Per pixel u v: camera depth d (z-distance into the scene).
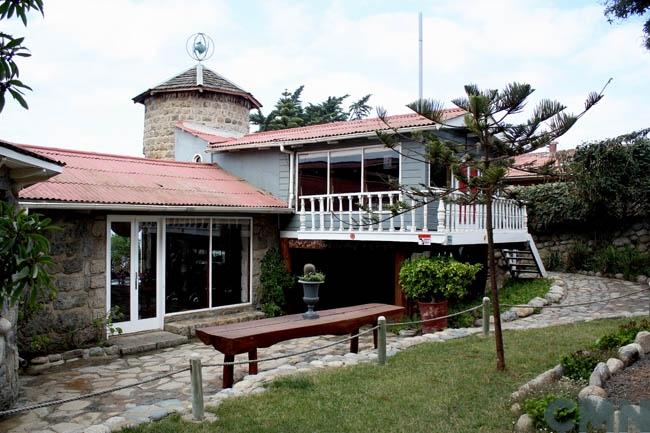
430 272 9.96
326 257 14.28
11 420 5.88
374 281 14.68
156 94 18.95
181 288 11.47
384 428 4.73
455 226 10.38
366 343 9.77
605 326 8.69
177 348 9.80
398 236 10.73
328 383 6.11
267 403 5.45
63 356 8.71
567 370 5.52
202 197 11.62
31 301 3.35
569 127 5.46
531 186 16.72
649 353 5.85
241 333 6.75
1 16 3.07
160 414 5.21
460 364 6.71
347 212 11.79
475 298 12.07
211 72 19.58
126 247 10.41
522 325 9.58
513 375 6.10
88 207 9.03
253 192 13.45
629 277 14.16
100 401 6.57
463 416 4.91
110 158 12.88
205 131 18.02
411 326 10.73
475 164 5.99
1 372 6.07
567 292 12.77
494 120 5.79
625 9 10.35
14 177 6.62
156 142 19.02
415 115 12.59
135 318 10.52
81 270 9.55
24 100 3.08
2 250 3.16
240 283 12.70
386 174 11.67
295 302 13.51
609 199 14.59
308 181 13.09
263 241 13.09
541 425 4.29
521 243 13.66
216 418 5.06
